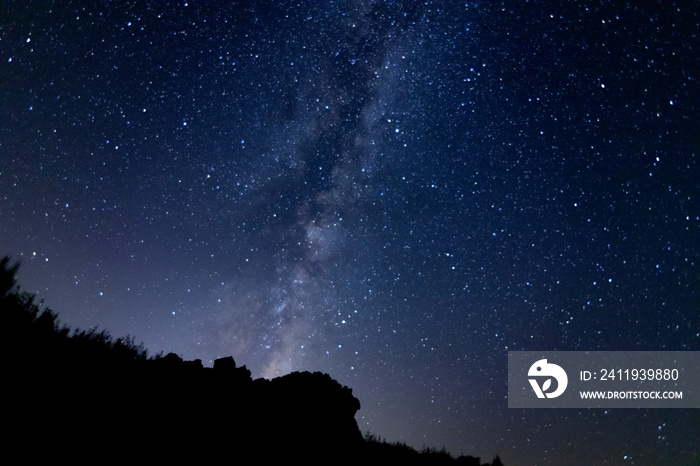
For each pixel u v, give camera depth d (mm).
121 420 4719
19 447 3658
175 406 5496
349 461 6137
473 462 8680
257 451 5250
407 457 7727
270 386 6996
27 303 6535
